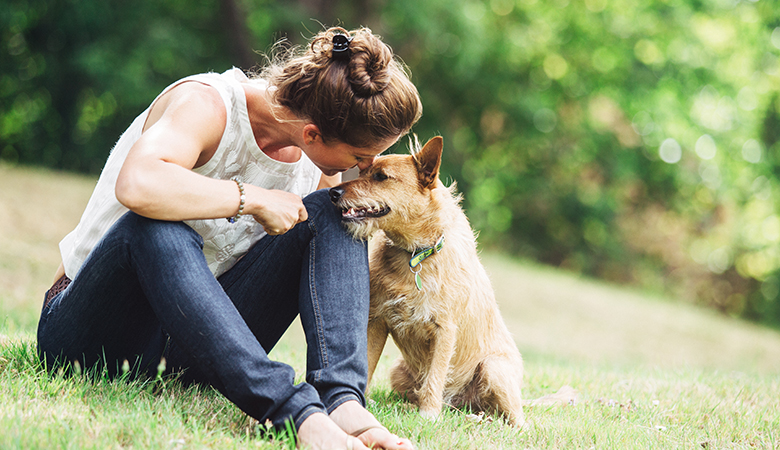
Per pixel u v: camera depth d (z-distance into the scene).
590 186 20.42
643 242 21.36
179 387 2.48
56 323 2.29
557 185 20.28
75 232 2.57
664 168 20.14
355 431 2.01
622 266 21.00
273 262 2.43
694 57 17.95
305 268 2.32
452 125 19.56
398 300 2.98
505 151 20.48
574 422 2.79
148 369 2.51
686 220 21.48
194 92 2.26
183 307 1.99
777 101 20.59
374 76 2.19
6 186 11.23
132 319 2.29
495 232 21.36
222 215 2.13
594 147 19.31
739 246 21.62
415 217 2.99
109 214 2.40
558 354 8.77
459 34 15.67
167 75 16.38
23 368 2.36
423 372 3.18
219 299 2.03
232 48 15.11
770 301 21.22
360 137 2.23
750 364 10.63
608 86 18.67
